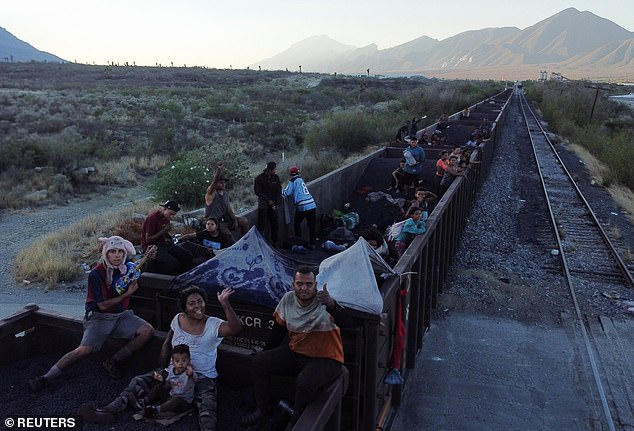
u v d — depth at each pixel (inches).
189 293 177.2
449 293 405.4
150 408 170.1
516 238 562.3
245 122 1578.5
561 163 1031.0
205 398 170.9
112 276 194.7
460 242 520.7
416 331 280.1
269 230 376.5
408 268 238.1
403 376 272.2
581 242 548.7
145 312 222.2
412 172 557.3
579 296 409.4
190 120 1487.5
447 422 253.3
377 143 1123.9
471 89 2486.5
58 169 890.1
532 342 336.5
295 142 1299.2
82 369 199.0
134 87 2731.3
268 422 170.2
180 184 691.4
